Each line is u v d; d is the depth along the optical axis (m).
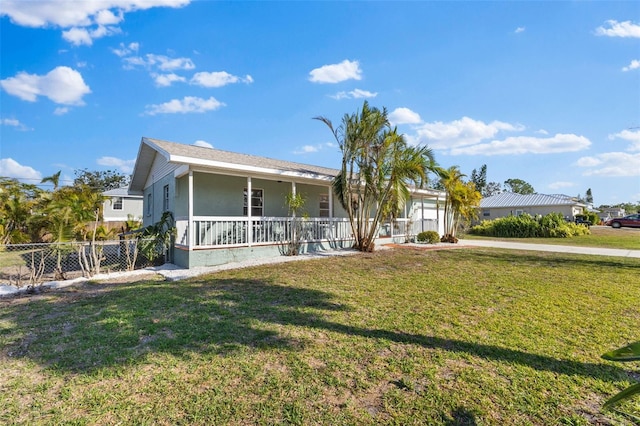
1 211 9.96
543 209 31.47
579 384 2.58
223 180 10.98
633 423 2.11
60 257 7.55
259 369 2.86
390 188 10.59
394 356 3.10
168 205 11.09
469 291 5.57
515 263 8.69
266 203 12.14
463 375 2.73
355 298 5.14
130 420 2.19
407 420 2.16
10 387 2.61
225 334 3.65
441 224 19.88
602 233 22.12
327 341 3.45
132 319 4.18
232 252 9.04
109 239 14.92
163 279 7.07
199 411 2.27
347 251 11.02
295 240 10.32
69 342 3.48
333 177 11.45
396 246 12.88
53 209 7.52
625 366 2.86
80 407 2.34
